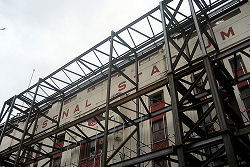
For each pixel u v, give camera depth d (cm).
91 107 2600
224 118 1005
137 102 2114
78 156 2259
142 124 1988
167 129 1827
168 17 1638
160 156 1173
